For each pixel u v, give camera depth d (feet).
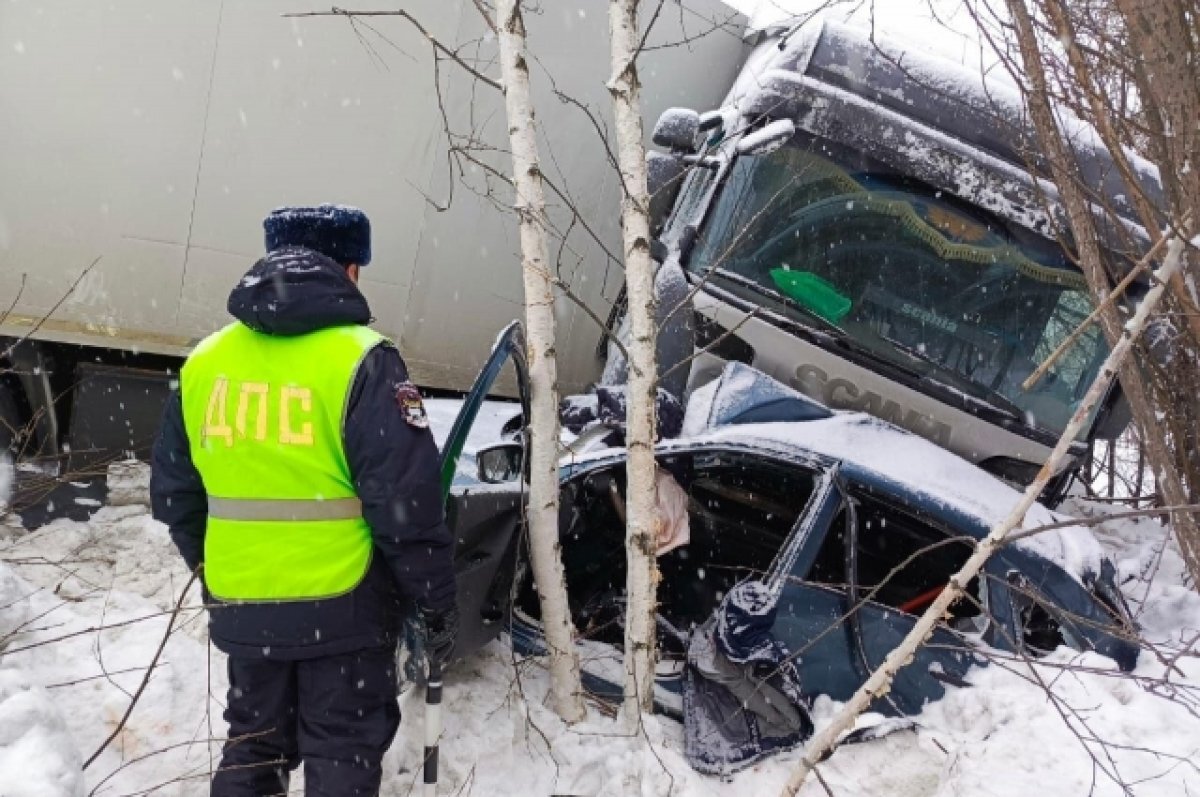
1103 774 11.68
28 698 9.14
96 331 16.53
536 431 11.96
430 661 9.90
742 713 12.37
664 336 16.39
